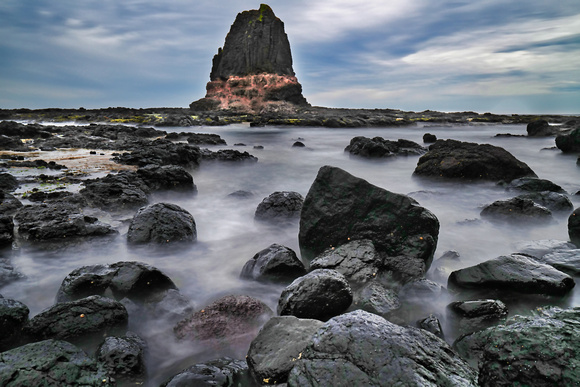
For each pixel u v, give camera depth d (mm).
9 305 4215
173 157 16359
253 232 8773
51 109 78062
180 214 7809
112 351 3789
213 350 4441
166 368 4160
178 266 6797
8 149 20234
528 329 3105
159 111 79500
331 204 7086
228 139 34156
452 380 2951
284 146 28641
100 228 7609
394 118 60750
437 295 5305
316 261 6117
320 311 4621
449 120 58938
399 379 2891
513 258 5438
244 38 102438
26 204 9188
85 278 5176
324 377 3021
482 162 14047
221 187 13992
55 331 4086
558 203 9844
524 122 58062
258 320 4828
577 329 3004
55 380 3170
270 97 93188
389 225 6664
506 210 9195
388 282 5898
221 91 98625
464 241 8125
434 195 11867
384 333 3346
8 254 6734
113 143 23234
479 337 3898
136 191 10289
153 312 5035
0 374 3121
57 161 16469
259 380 3492
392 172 17312
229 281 6270
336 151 25562
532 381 2779
